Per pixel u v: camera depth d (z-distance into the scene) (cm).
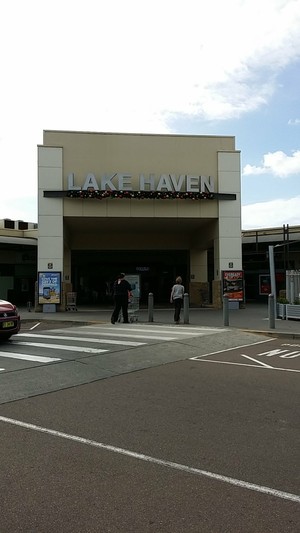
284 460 438
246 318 1842
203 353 1060
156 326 1569
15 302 3341
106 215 2298
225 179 2355
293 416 574
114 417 575
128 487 383
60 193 2261
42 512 343
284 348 1148
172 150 2344
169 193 2273
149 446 477
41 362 912
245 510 344
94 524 326
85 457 449
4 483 392
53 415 584
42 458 447
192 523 326
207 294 3175
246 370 864
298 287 1795
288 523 325
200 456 450
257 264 3259
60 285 2256
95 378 788
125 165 2319
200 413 589
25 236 3219
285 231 2567
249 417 572
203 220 2458
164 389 715
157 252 3462
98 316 2006
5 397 668
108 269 3522
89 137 2306
